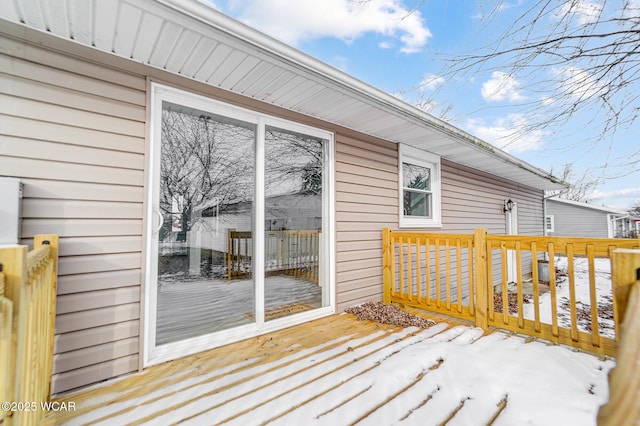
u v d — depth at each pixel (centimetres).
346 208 350
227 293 301
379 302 375
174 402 164
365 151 375
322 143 336
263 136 280
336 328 285
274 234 303
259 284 272
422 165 476
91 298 189
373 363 209
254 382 184
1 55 167
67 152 184
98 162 194
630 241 209
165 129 274
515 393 171
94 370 187
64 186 182
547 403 161
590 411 154
